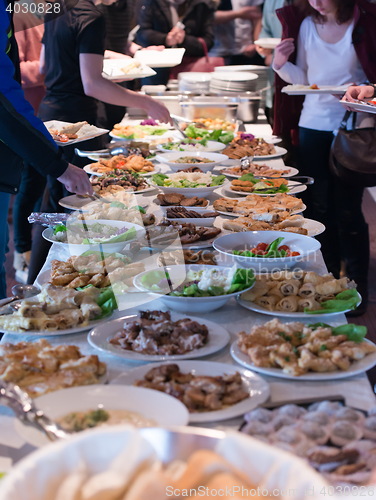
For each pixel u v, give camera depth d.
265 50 4.69
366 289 3.37
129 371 1.09
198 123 3.57
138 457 0.71
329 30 3.29
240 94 4.07
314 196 3.62
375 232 4.74
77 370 1.06
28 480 0.67
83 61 2.88
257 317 1.38
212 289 1.39
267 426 0.92
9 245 4.43
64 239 1.77
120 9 4.03
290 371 1.09
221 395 1.00
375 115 2.92
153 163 2.98
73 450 0.70
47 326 1.30
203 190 2.31
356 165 2.94
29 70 3.92
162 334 1.21
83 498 0.66
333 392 1.06
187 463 0.74
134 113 4.15
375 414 0.94
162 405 0.95
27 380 1.05
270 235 1.77
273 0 5.17
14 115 1.72
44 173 1.82
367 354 1.17
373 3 3.16
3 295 2.16
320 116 3.45
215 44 6.17
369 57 3.21
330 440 0.90
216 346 1.21
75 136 2.77
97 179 2.41
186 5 5.30
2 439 0.94
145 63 4.11
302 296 1.41
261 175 2.57
